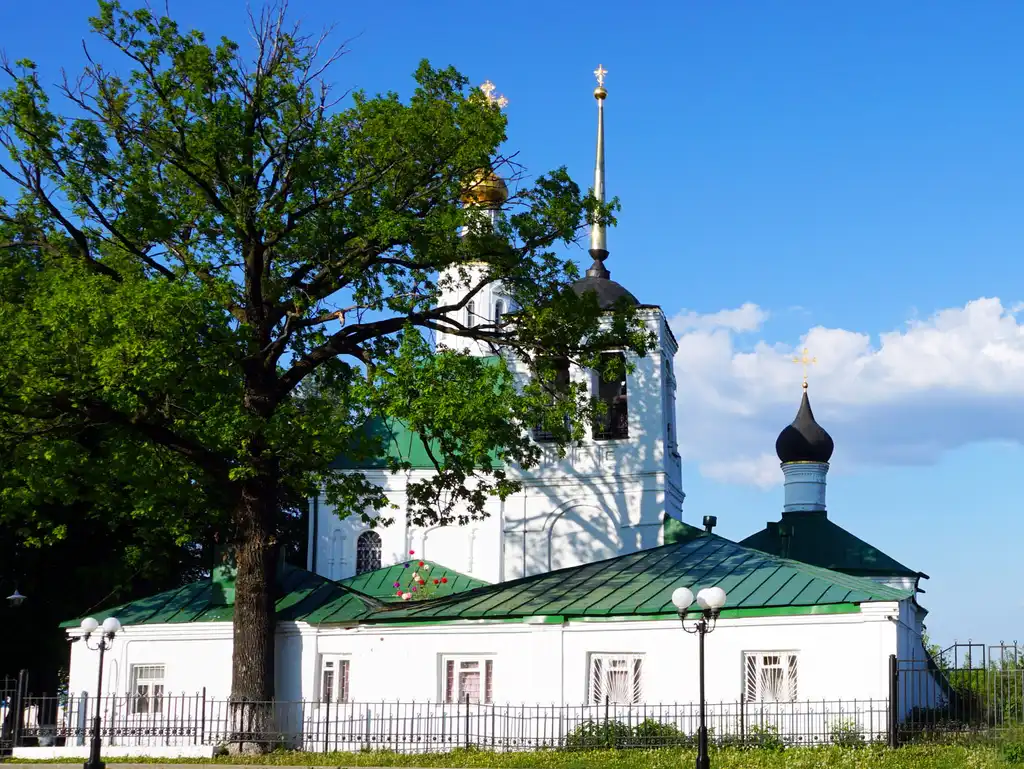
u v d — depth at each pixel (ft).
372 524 123.44
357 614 118.62
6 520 123.13
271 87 112.57
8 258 116.57
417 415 108.68
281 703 113.91
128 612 127.34
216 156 111.14
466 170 116.26
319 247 116.47
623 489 137.80
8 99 110.83
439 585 137.18
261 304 117.29
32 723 122.62
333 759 102.22
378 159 114.52
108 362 98.68
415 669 112.98
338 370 127.13
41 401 105.50
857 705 97.81
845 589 102.17
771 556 113.39
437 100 117.08
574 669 107.04
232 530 127.54
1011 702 90.22
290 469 122.11
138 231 113.39
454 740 107.45
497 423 111.75
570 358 121.90
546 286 119.65
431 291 121.49
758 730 96.53
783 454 169.48
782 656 101.76
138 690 124.16
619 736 98.99
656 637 105.09
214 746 109.40
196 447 113.70
